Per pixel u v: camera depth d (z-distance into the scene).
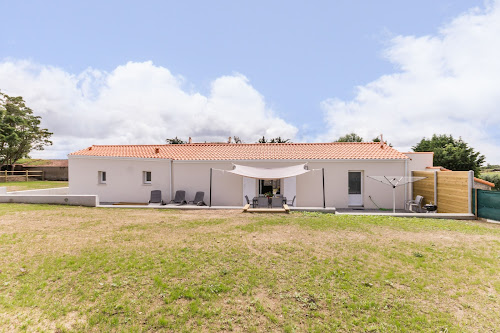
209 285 6.08
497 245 8.74
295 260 7.53
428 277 6.54
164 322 4.80
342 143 22.22
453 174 14.47
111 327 4.70
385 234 10.05
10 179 41.03
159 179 19.64
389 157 18.14
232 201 19.20
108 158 20.00
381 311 5.20
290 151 20.70
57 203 16.45
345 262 7.41
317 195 18.58
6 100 49.00
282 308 5.28
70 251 8.09
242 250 8.25
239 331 4.63
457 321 4.89
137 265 7.10
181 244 8.80
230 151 21.25
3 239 9.03
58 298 5.58
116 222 11.89
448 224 11.74
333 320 4.91
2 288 5.91
